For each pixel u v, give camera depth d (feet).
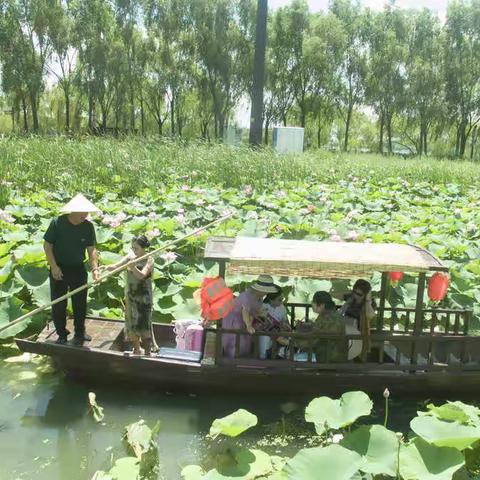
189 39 138.51
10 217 32.01
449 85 156.15
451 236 35.83
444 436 13.56
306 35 150.71
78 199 20.03
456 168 71.67
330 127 185.98
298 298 25.16
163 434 16.89
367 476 13.57
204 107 153.17
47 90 151.23
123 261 20.07
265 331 19.16
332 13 154.51
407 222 37.78
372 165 70.49
